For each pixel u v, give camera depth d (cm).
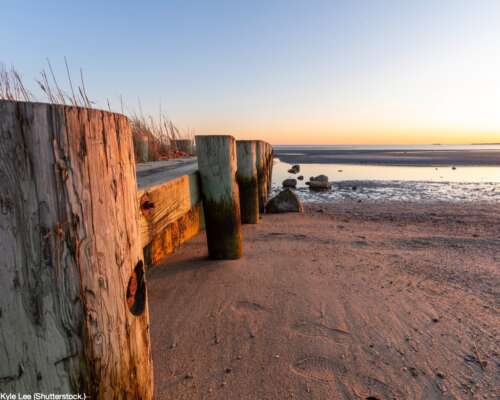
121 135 98
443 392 163
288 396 159
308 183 1375
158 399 156
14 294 75
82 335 84
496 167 2275
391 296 268
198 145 330
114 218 94
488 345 201
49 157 75
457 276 318
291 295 266
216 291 273
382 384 167
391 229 566
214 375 173
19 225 73
